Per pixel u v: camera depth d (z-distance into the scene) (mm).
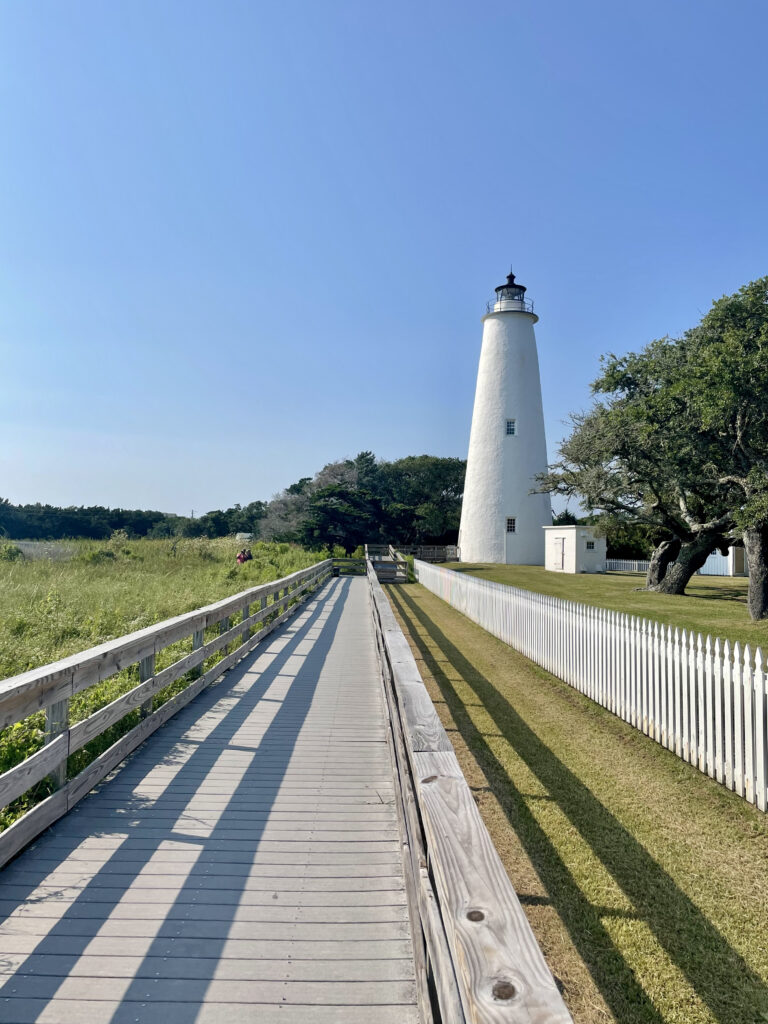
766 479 14125
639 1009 2939
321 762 5129
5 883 3283
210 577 17922
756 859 4277
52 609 10188
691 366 15578
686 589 23125
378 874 3461
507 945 1427
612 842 4473
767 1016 2910
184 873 3422
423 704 3305
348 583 24109
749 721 5211
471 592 15391
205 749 5395
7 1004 2447
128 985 2568
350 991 2570
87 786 4383
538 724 7141
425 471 63812
